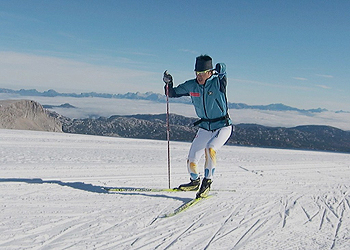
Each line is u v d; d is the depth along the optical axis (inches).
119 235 136.6
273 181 276.7
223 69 181.2
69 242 126.5
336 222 170.7
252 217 170.6
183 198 197.3
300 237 146.7
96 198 187.6
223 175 292.0
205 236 141.6
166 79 201.8
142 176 275.3
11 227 136.6
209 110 190.7
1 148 429.7
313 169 376.5
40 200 177.0
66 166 309.4
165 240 134.5
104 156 409.4
